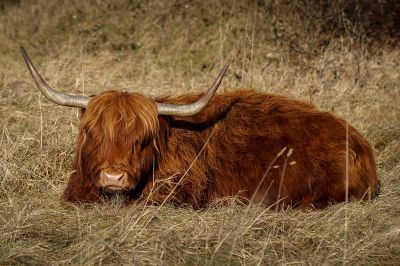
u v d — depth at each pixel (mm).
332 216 12812
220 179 14117
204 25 29297
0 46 32062
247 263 11211
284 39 27406
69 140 17125
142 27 30047
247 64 25516
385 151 18047
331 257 11562
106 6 32438
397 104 21688
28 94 20828
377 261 11586
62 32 31875
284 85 23141
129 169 12555
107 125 12617
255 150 14227
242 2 29906
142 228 12039
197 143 14102
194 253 11508
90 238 11594
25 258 11148
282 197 14070
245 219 12266
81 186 13586
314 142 14250
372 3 29422
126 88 22391
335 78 24281
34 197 14578
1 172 15508
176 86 23062
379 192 15180
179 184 13656
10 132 17969
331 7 29047
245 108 14766
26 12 35688
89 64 25562
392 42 28047
